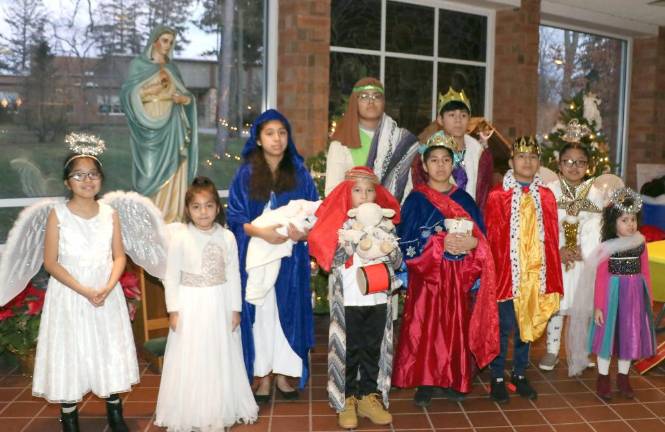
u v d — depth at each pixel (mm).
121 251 3064
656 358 3967
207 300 3037
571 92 7711
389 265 3172
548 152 6082
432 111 6293
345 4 5621
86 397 3584
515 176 3611
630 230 3521
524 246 3531
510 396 3645
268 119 3312
